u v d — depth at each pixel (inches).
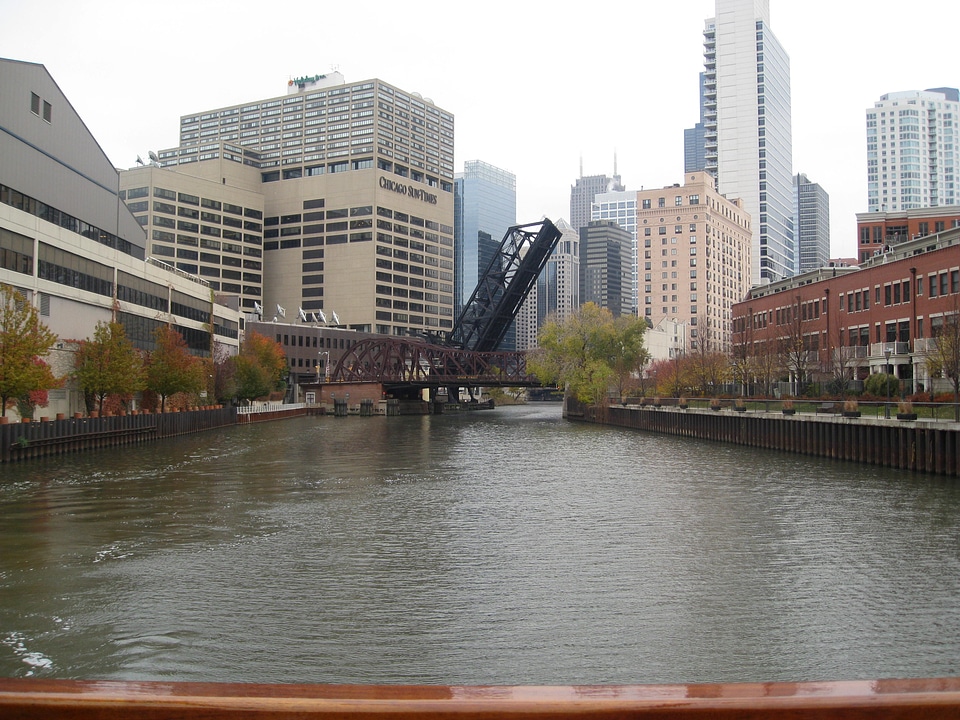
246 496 1354.6
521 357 4862.2
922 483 1437.0
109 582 788.6
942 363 1966.0
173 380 2839.6
